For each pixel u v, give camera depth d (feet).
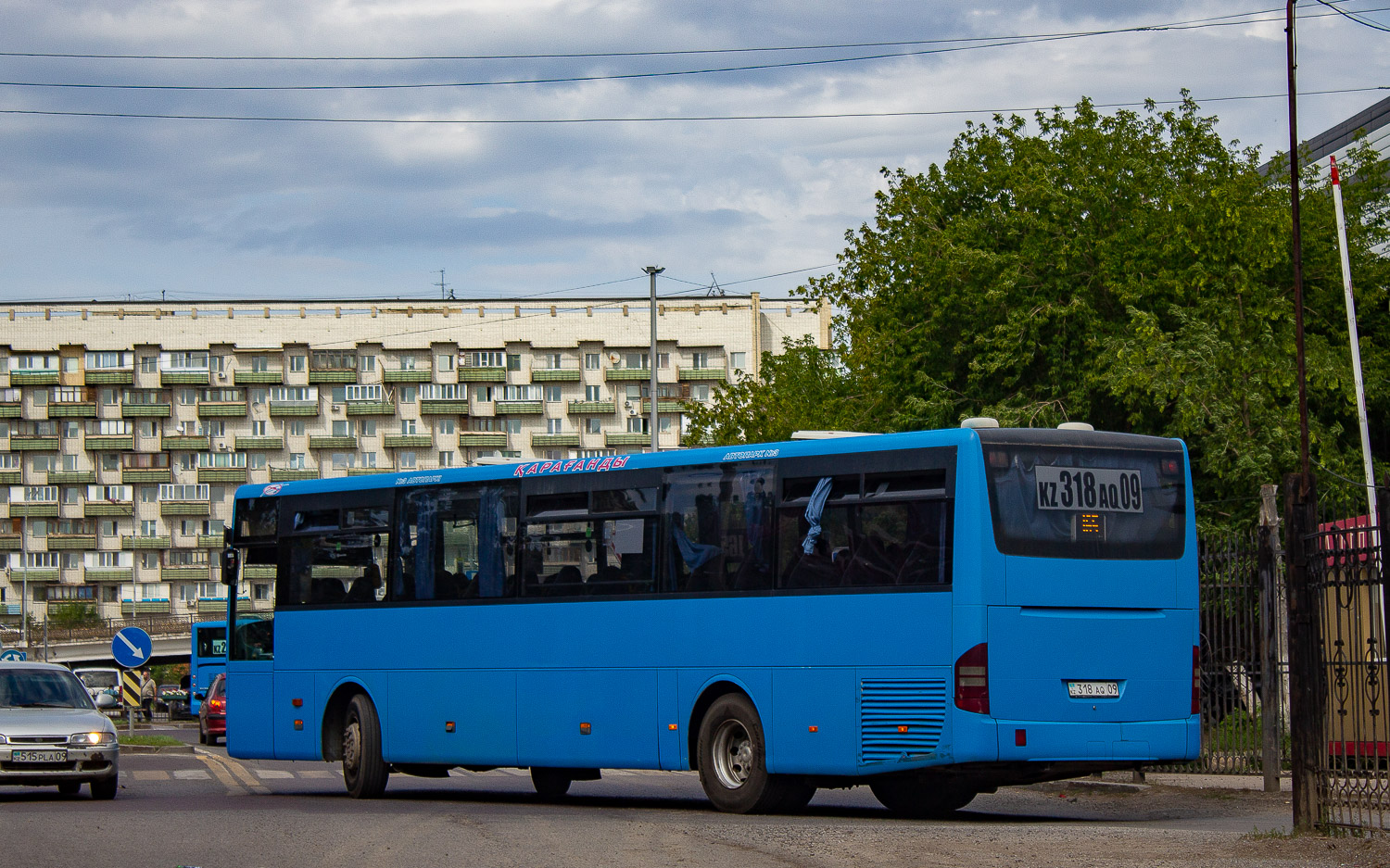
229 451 384.06
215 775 86.17
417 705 62.75
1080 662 48.39
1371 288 119.65
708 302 380.17
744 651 52.90
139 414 384.47
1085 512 49.26
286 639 68.03
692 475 55.57
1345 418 115.96
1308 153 122.52
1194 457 111.24
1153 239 117.19
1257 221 111.45
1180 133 125.59
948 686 47.70
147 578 383.24
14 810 56.24
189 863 37.96
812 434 54.24
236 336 386.52
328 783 79.56
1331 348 113.19
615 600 56.85
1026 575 48.06
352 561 66.18
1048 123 128.77
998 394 122.11
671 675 54.85
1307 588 38.83
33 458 387.96
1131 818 53.67
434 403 381.60
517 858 38.45
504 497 61.11
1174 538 50.55
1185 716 49.88
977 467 48.26
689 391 377.91
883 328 130.82
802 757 50.90
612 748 56.24
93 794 64.80
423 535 63.72
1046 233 120.16
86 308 390.21
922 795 55.47
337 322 386.11
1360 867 33.40
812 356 203.21
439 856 39.01
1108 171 121.70
